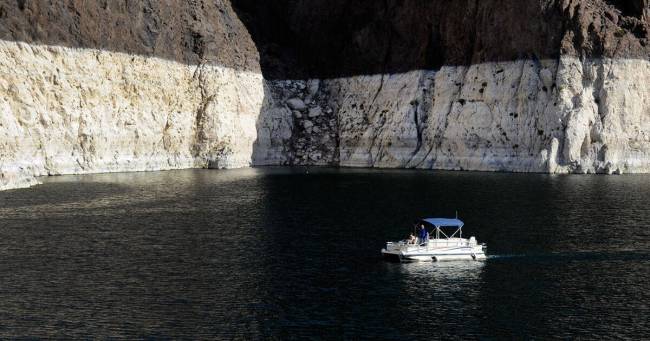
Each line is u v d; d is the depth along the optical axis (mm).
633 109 89750
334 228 48094
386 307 31641
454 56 101312
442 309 31453
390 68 109375
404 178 82750
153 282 34688
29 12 77250
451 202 60250
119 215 52031
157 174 83500
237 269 37188
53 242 42531
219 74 99438
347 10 116938
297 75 119875
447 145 99125
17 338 27609
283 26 125188
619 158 88812
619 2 95625
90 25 83250
